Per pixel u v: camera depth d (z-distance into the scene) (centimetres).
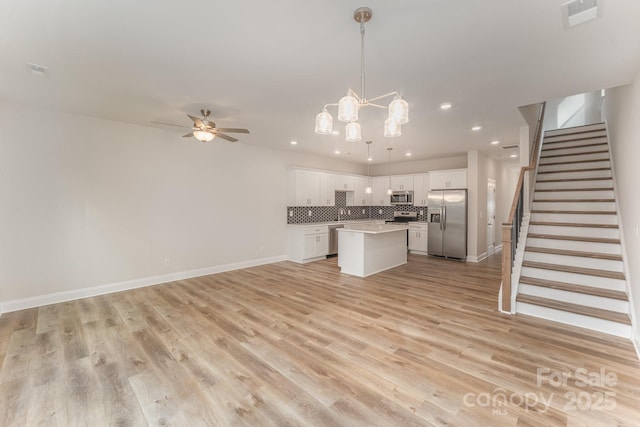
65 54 238
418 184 773
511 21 193
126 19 192
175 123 438
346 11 184
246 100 341
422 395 198
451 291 427
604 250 350
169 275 485
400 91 312
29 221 361
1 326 305
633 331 270
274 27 202
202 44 224
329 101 344
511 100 338
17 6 177
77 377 218
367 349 260
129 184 440
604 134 516
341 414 181
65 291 387
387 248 574
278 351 256
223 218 555
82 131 398
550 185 479
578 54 236
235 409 186
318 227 670
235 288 445
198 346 265
